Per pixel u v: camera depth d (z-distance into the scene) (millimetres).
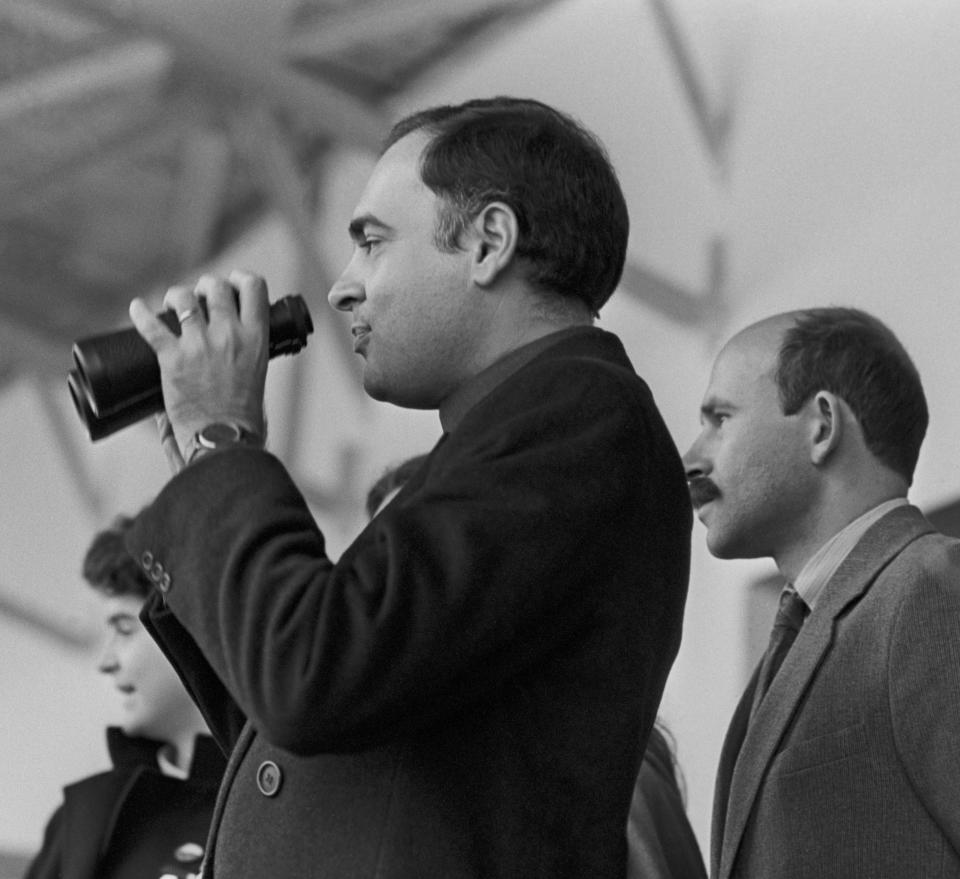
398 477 8617
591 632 4348
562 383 4461
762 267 17188
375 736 4102
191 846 8008
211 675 4938
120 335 4664
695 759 16500
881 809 6402
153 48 21234
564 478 4270
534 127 4859
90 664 26828
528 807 4223
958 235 14578
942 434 14266
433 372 4762
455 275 4746
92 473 27734
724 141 18000
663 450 4582
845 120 16422
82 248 26031
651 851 7371
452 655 4086
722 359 7586
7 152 23734
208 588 4250
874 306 15406
